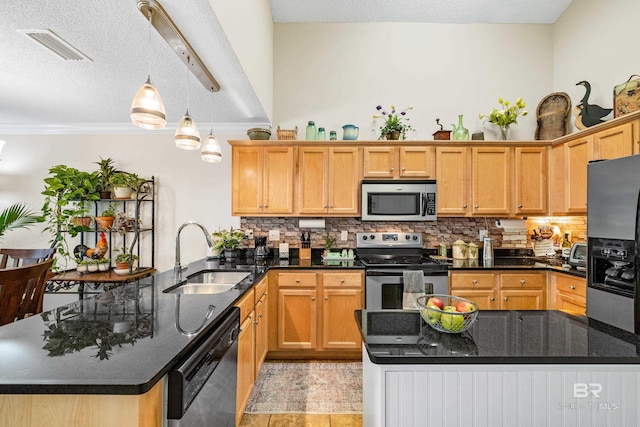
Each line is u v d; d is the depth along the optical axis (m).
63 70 2.16
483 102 3.59
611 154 2.46
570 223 3.23
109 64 2.08
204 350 1.07
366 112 3.58
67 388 0.75
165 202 3.48
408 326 1.27
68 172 3.07
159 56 1.97
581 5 3.22
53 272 3.08
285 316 2.82
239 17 2.02
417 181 3.07
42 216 3.24
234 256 3.22
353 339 2.81
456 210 3.15
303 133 3.56
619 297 1.71
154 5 1.45
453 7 3.37
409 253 3.37
